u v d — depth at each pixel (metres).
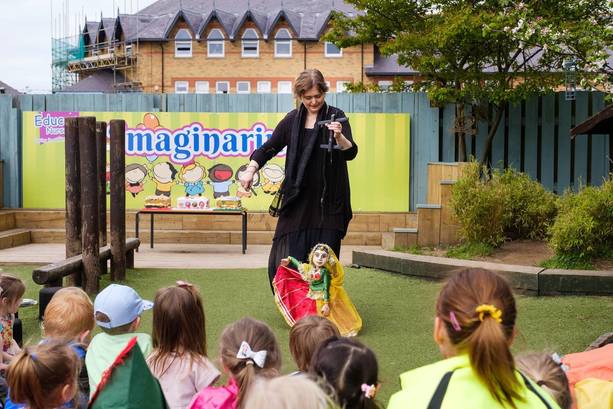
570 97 12.15
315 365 3.19
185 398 4.21
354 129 14.11
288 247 7.68
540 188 10.78
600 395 3.82
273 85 63.06
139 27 64.56
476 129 13.98
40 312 7.92
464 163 11.06
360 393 3.12
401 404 2.71
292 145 7.66
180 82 63.75
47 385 3.28
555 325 7.55
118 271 9.89
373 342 7.14
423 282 9.57
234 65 63.31
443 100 13.58
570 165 13.86
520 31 11.47
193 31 63.25
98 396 3.12
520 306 8.30
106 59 66.62
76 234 9.25
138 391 3.11
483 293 2.69
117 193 9.83
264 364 3.66
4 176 14.52
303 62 62.47
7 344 5.43
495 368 2.57
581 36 11.01
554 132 13.89
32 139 14.52
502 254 10.03
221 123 14.23
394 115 14.05
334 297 7.42
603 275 8.68
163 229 14.09
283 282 7.52
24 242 13.62
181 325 4.28
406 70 60.62
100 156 10.41
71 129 9.09
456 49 13.70
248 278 10.12
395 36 15.27
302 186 7.59
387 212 14.09
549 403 2.68
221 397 3.68
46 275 8.07
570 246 9.25
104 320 4.60
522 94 13.26
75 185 9.21
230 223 14.05
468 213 10.12
